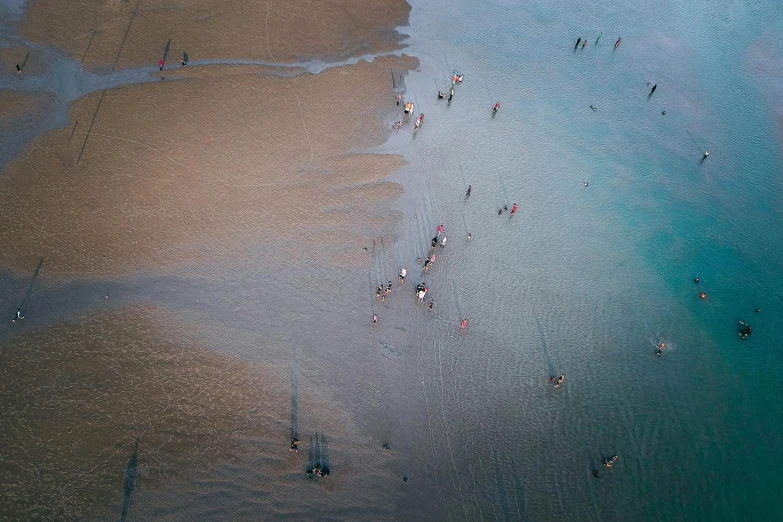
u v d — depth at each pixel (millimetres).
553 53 85812
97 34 72375
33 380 42156
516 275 55625
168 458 39594
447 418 44594
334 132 66125
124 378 43031
